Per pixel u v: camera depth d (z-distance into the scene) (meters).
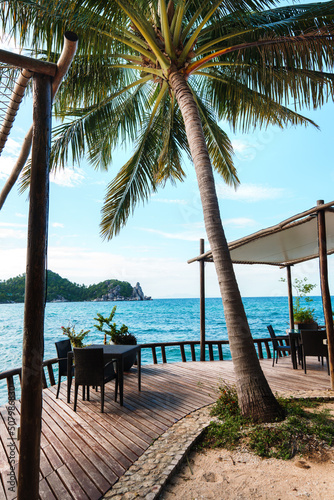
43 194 1.72
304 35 4.59
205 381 5.30
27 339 1.61
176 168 8.00
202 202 3.99
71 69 5.10
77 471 2.54
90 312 53.41
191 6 5.33
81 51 4.86
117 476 2.47
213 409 3.78
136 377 5.62
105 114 6.61
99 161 7.48
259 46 4.89
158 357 15.12
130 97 7.14
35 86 1.80
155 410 3.94
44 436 3.21
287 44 4.80
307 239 6.79
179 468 2.67
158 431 3.30
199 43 5.84
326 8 4.71
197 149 4.22
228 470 2.60
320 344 5.78
